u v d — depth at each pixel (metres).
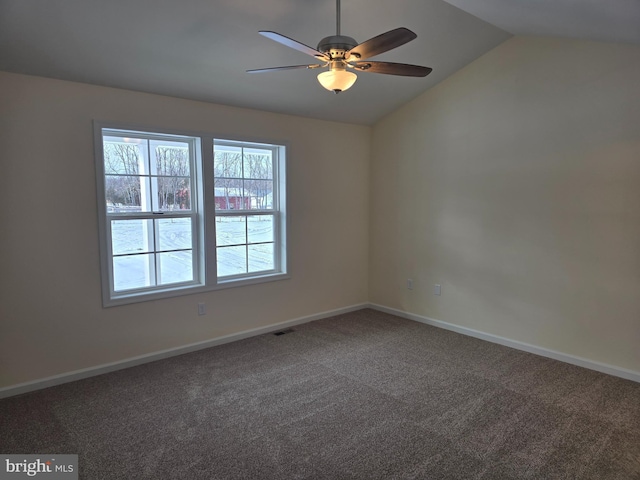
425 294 4.47
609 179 3.06
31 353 2.90
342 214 4.77
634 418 2.51
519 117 3.54
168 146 3.54
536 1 2.41
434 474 2.01
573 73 3.19
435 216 4.30
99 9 2.38
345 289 4.90
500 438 2.31
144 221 3.45
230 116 3.74
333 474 2.01
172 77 3.13
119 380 3.08
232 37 2.82
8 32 2.38
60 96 2.88
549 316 3.47
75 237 3.01
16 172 2.76
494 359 3.46
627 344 3.05
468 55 3.71
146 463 2.10
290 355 3.57
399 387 2.95
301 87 3.65
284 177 4.21
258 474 2.01
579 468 2.05
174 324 3.56
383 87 4.00
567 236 3.31
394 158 4.68
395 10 2.90
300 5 2.66
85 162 3.01
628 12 2.21
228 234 3.96
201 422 2.49
